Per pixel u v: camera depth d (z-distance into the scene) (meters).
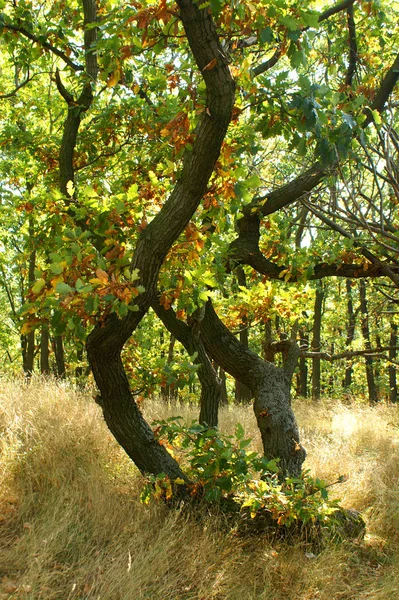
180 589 3.52
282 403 4.83
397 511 4.93
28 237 4.88
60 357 14.27
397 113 5.15
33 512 4.13
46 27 5.36
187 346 5.23
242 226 5.55
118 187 4.74
